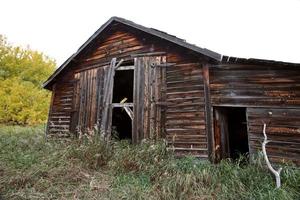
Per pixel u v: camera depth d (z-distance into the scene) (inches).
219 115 274.5
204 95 269.6
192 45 265.7
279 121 248.4
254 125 254.8
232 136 376.5
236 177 197.5
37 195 173.3
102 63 357.7
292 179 195.2
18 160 235.0
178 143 272.2
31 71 810.8
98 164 238.7
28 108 700.7
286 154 239.0
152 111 294.7
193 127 268.7
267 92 258.2
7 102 673.6
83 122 351.6
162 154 250.1
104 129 318.7
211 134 257.6
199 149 260.2
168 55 302.8
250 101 260.5
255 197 173.0
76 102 372.8
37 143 328.2
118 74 403.5
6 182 187.0
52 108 408.2
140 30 329.7
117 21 341.4
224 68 274.1
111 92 330.0
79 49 372.5
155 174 212.7
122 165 227.6
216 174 205.8
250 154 247.8
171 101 287.7
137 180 204.4
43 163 227.6
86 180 202.5
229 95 266.4
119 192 181.5
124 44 342.6
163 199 173.0
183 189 184.2
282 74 257.4
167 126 283.0
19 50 836.6
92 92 355.3
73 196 175.6
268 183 190.1
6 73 783.7
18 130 513.7
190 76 282.8
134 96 311.0
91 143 261.0
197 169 213.2
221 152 265.0
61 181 197.9
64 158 240.4
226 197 175.9
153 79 304.5
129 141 301.6
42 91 758.5
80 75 382.3
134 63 323.6
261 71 264.5
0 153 270.7
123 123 448.8
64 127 377.1
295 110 245.9
